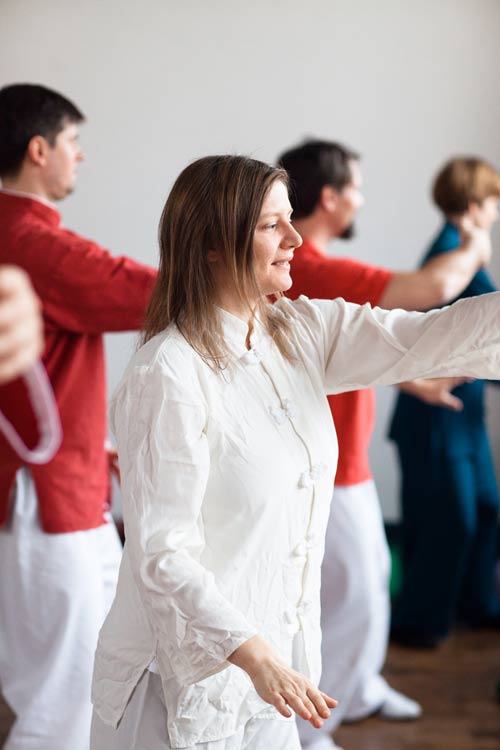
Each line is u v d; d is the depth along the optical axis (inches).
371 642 132.9
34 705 103.8
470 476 168.2
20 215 105.7
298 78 217.2
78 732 104.8
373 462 223.6
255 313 72.9
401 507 174.4
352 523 129.4
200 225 70.5
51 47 211.0
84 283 101.9
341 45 217.2
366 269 113.3
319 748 131.8
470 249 116.1
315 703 61.9
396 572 195.0
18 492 103.2
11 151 105.9
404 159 221.0
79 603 104.0
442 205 162.4
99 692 73.1
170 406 66.6
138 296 102.2
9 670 105.7
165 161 215.8
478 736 141.8
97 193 215.0
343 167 126.4
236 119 217.0
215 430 68.8
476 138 221.0
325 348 76.6
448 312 74.3
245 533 68.8
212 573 68.5
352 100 218.7
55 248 102.9
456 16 218.1
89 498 105.9
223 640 62.7
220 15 213.9
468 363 74.7
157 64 213.6
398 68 218.8
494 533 178.5
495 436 224.7
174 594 63.6
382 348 75.7
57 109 106.4
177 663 64.6
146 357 69.2
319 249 128.1
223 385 70.0
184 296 71.7
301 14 215.6
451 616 172.7
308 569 72.4
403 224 222.7
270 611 70.7
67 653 104.0
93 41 211.5
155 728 70.3
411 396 168.2
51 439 41.6
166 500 65.8
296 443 71.4
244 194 69.8
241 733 71.9
